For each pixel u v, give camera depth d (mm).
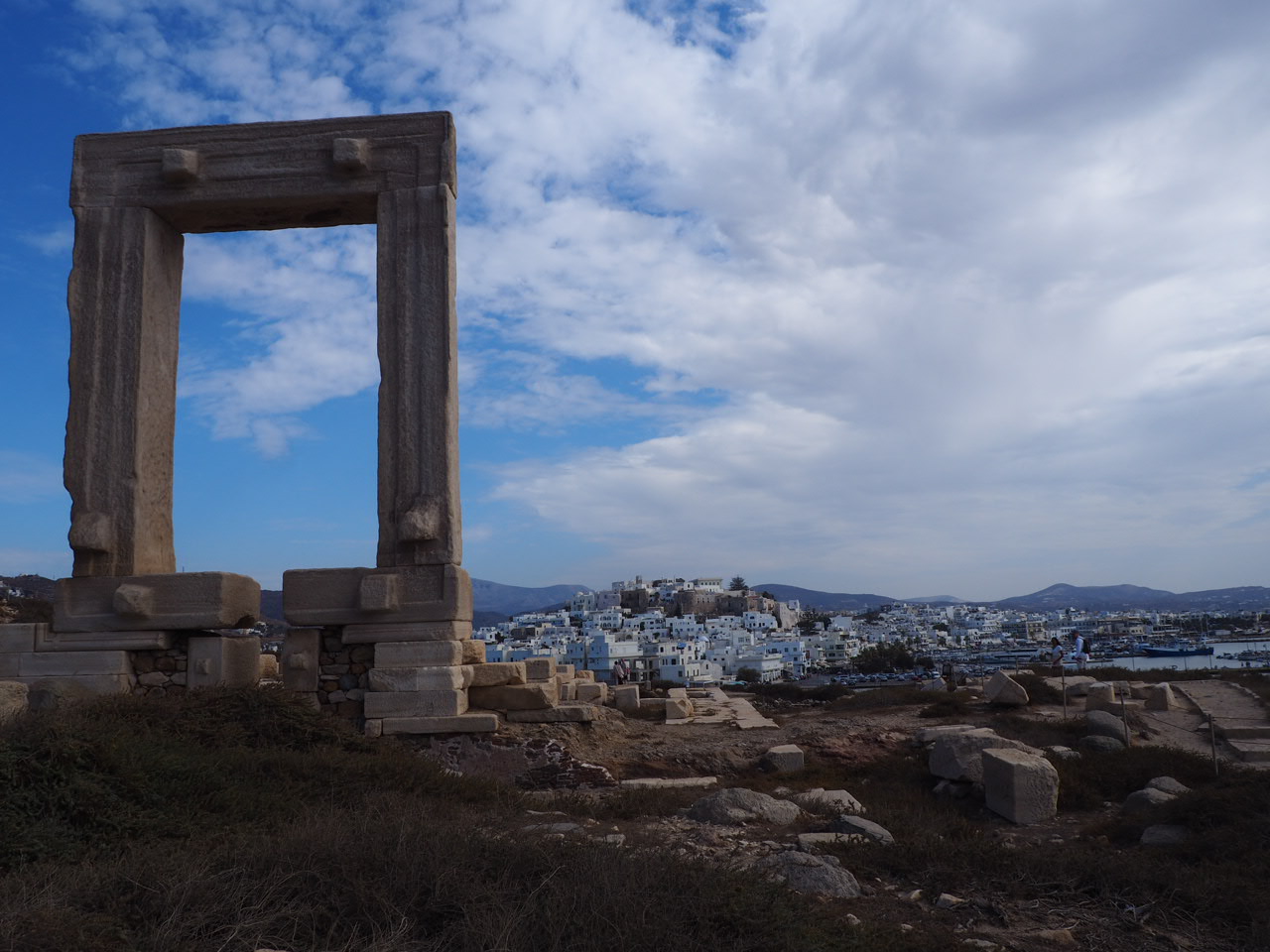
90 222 17719
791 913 6625
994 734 15648
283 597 16500
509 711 17375
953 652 133625
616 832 9867
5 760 8852
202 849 7531
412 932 6012
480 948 5605
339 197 17766
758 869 8047
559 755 15820
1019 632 179250
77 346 17312
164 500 17797
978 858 9195
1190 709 21172
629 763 16938
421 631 16203
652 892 6465
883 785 15945
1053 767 13828
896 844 9641
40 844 7906
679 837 9977
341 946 5758
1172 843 10719
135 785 9266
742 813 10961
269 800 9953
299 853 6887
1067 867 8977
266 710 13938
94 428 17047
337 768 11492
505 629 176625
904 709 22812
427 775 11961
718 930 6215
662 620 162625
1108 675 27922
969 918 7902
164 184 17797
